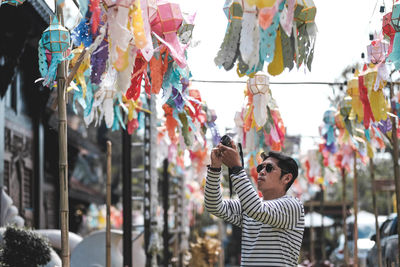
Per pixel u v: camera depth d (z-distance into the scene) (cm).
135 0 703
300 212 667
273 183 692
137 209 3775
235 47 668
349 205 3900
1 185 1532
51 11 1544
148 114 1709
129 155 1469
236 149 669
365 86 1003
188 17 781
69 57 741
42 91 1889
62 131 745
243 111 1285
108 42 732
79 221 3148
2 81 1557
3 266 1064
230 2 682
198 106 1095
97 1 707
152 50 705
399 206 1052
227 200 702
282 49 679
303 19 700
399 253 1062
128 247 1439
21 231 1084
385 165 4850
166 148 1738
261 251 656
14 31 1541
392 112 1173
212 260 2291
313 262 2548
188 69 781
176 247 2369
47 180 2108
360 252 2644
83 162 3256
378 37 955
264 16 643
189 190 2873
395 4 812
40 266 1196
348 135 1403
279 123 1186
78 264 1523
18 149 1770
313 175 1914
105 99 877
